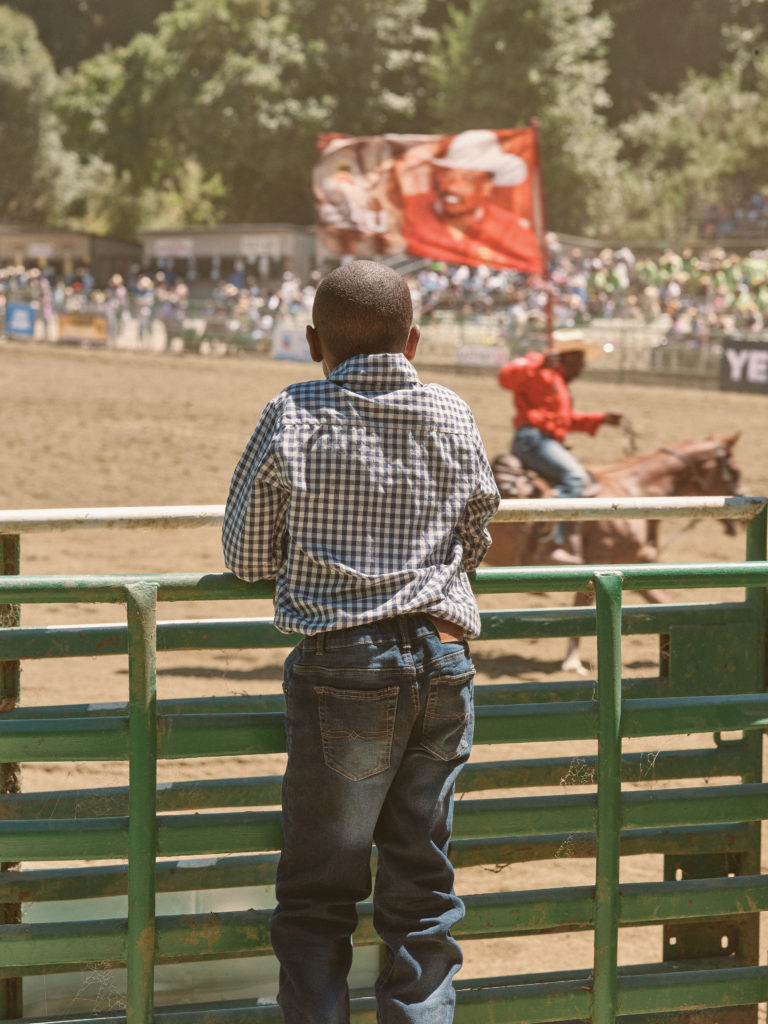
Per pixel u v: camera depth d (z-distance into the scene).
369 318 8.66
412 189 31.09
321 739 8.31
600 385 100.56
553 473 27.23
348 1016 8.78
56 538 41.09
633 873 17.95
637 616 10.62
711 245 181.50
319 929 8.84
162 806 9.48
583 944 16.47
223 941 9.44
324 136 31.48
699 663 10.79
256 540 8.53
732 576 9.93
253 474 8.50
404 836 8.67
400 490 8.43
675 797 9.98
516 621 10.41
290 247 174.12
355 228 31.38
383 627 8.25
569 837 10.38
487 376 105.06
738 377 95.50
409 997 8.64
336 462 8.36
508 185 30.55
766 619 10.90
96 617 31.62
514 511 10.30
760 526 10.84
